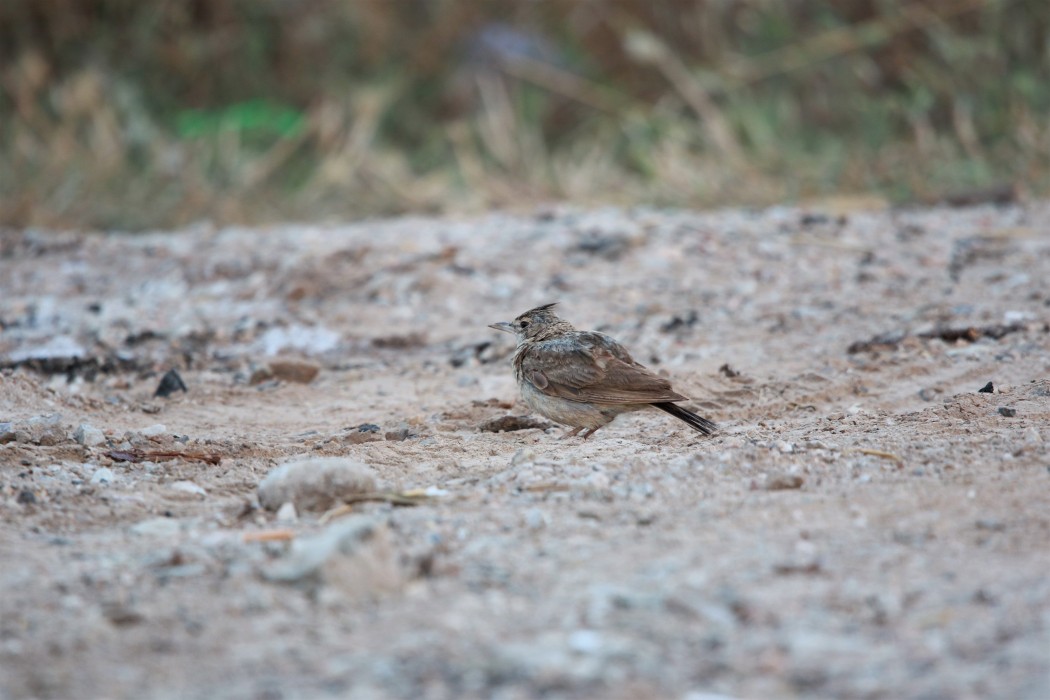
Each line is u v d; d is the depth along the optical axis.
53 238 20.48
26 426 11.16
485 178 27.38
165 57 31.22
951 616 6.64
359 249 18.58
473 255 18.53
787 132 27.00
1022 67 26.30
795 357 13.81
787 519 8.33
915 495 8.74
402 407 12.91
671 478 9.41
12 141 28.41
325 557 7.30
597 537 8.09
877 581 7.16
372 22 31.77
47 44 31.42
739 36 29.78
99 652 6.49
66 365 14.52
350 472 9.14
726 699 5.83
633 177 26.64
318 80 31.39
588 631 6.58
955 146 24.89
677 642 6.43
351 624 6.80
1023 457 9.53
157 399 13.39
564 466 9.84
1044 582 7.04
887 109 26.55
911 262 17.64
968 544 7.73
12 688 6.09
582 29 30.97
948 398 11.95
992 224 19.50
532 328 11.62
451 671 6.15
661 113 28.58
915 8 27.56
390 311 16.64
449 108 30.84
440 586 7.30
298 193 27.66
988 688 5.84
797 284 16.98
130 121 29.48
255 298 17.30
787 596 6.96
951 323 14.66
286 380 14.09
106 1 31.67
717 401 12.28
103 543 8.32
